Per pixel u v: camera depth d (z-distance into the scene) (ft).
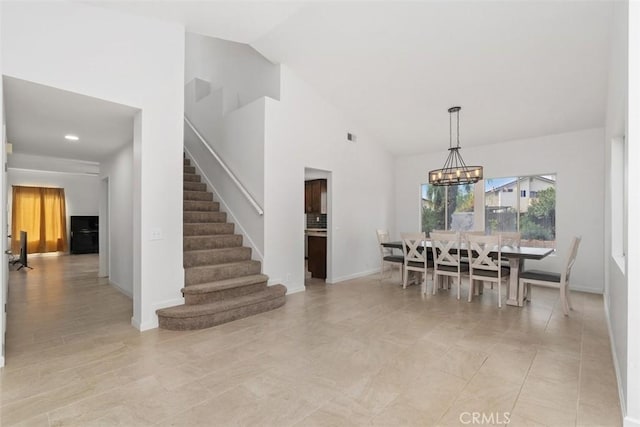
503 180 20.01
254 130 15.80
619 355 7.91
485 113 16.83
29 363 8.62
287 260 16.20
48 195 32.14
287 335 10.73
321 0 11.33
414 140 21.47
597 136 16.67
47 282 18.66
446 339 10.39
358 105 18.51
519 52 12.35
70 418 6.34
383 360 8.91
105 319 12.18
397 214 24.49
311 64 15.72
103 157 18.06
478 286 16.20
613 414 6.52
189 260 13.60
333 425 6.17
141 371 8.23
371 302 14.75
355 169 20.59
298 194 16.79
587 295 16.10
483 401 6.97
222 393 7.25
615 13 8.99
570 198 17.39
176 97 11.89
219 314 11.80
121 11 10.43
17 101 9.94
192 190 18.67
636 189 6.00
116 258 17.24
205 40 22.40
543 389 7.45
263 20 12.22
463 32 11.89
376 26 12.41
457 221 21.88
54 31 9.03
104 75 10.02
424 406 6.78
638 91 6.00
